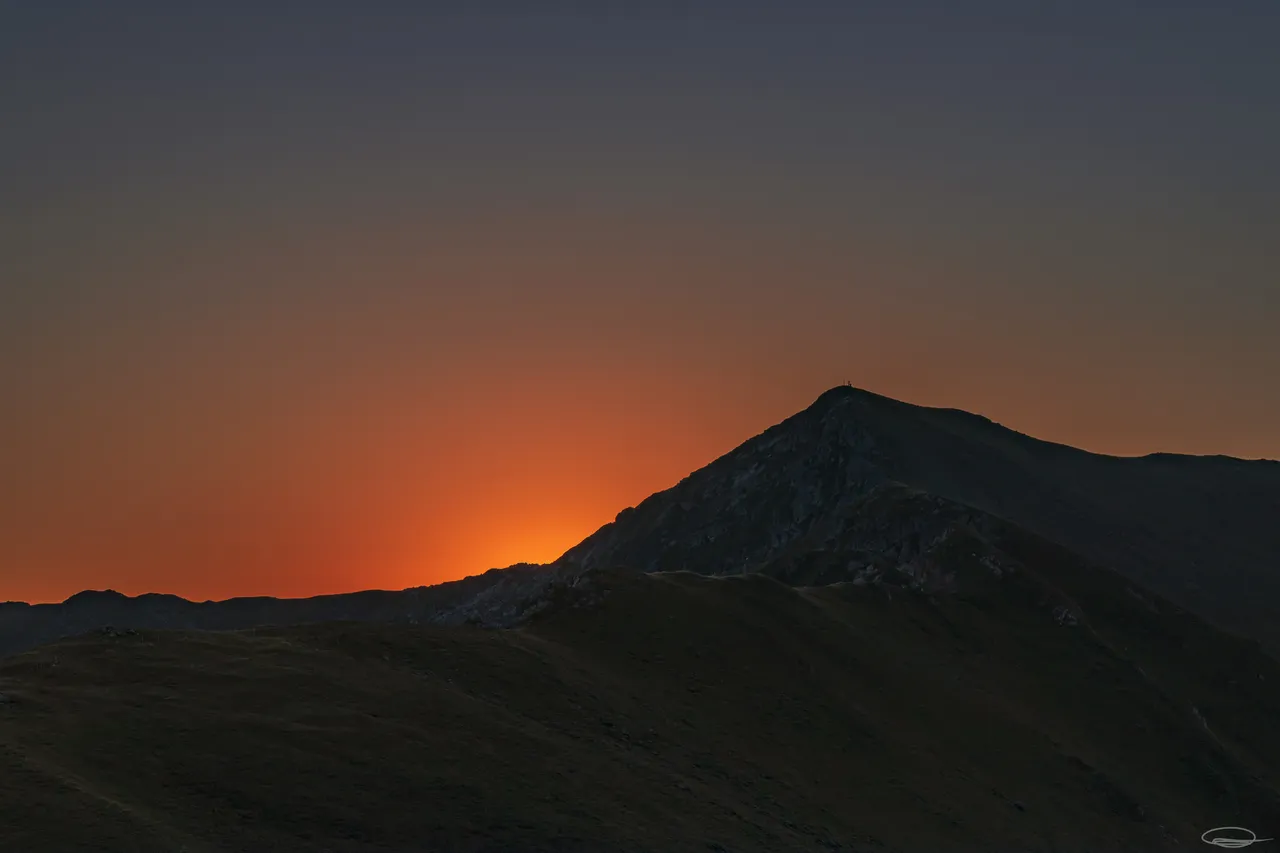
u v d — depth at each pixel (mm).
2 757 87188
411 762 103438
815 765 136250
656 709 134625
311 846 89875
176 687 106125
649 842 103812
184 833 85812
